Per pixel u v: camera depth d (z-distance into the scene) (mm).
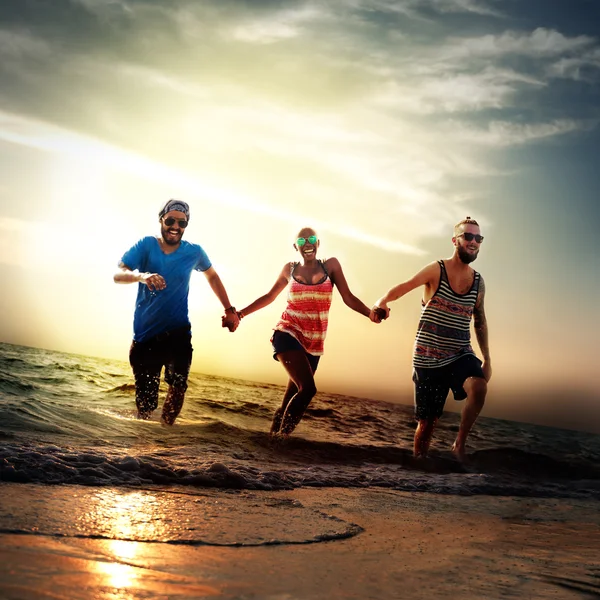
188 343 4680
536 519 2621
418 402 4535
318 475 3260
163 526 1677
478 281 4574
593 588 1451
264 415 5793
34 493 1880
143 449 3184
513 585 1425
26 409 3674
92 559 1268
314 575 1362
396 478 3500
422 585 1365
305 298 4527
